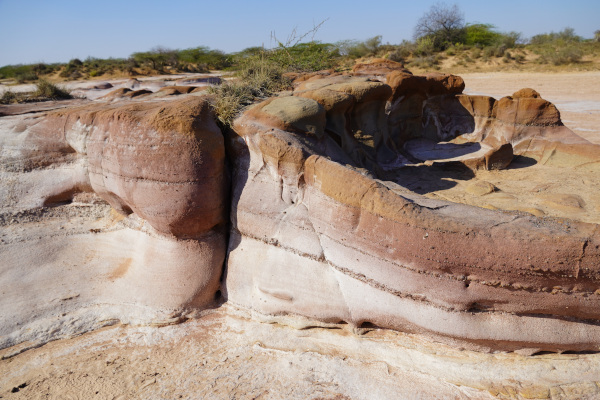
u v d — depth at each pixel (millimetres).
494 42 34312
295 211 4797
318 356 4375
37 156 6305
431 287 3984
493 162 8883
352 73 11281
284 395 4016
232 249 5297
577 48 28891
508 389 3799
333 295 4480
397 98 9844
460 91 10891
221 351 4652
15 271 5676
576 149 9031
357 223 4250
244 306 5039
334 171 4410
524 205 6840
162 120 4891
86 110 6191
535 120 9617
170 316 5031
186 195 4879
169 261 5203
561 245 3516
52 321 5203
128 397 4195
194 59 42844
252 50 11164
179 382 4305
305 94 6629
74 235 6035
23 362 4809
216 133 5070
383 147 8938
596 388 3707
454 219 3863
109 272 5578
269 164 5012
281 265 4797
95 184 5738
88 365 4660
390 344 4320
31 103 9336
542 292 3721
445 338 4074
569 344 3820
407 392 3902
